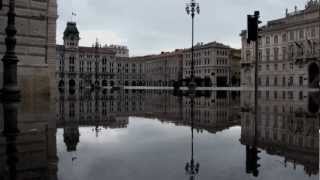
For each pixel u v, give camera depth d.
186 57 191.00
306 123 18.86
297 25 121.31
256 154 10.37
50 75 39.09
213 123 19.11
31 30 37.50
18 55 36.50
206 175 7.84
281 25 127.31
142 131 15.87
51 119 20.12
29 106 26.81
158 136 14.20
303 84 119.81
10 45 27.47
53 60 39.38
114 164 8.98
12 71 27.72
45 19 38.50
